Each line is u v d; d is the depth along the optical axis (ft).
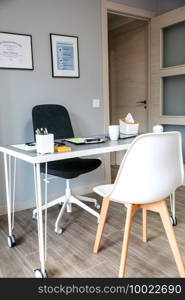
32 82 8.39
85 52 9.44
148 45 11.53
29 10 8.09
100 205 8.79
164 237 6.48
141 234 6.64
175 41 10.48
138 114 12.98
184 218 7.55
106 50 9.95
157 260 5.51
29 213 8.29
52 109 8.23
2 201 8.20
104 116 10.22
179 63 10.44
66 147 4.92
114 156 14.62
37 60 8.40
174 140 4.35
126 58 13.28
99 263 5.47
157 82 11.13
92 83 9.76
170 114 11.13
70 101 9.30
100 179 10.44
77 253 5.87
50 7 8.48
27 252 5.97
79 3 9.11
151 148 4.03
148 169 4.13
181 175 4.78
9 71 7.93
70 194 7.84
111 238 6.50
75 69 9.25
